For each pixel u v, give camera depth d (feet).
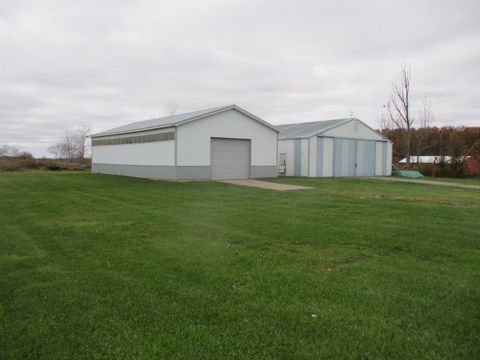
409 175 96.68
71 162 142.82
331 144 88.79
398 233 24.38
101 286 15.10
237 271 16.89
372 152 97.09
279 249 20.65
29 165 124.47
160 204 37.99
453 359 9.93
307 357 10.02
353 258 19.08
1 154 161.38
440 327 11.71
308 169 85.10
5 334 11.25
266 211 33.35
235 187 56.03
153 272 16.78
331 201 40.47
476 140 131.03
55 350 10.41
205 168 68.54
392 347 10.52
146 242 22.16
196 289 14.76
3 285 15.23
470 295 14.26
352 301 13.64
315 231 24.88
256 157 74.95
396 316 12.46
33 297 14.01
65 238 23.21
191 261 18.37
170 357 10.02
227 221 28.48
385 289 14.83
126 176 82.79
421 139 123.24
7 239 23.02
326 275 16.44
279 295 14.17
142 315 12.49
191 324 11.87
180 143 65.72
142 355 10.11
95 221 28.81
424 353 10.22
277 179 72.74
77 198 43.27
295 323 11.93
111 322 12.00
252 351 10.30
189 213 32.30
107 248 20.83
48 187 56.85
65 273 16.69
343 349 10.43
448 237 23.38
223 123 70.13
